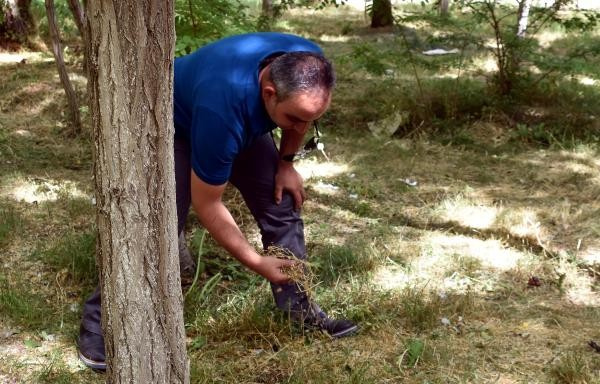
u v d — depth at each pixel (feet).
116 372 7.27
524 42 23.90
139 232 6.79
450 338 11.60
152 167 6.66
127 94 6.38
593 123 22.72
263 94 9.02
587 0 45.85
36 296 12.51
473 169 19.61
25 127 21.42
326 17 44.09
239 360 10.98
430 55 31.60
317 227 15.57
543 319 12.21
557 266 13.96
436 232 15.56
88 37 6.34
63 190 16.89
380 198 17.52
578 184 18.51
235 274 13.34
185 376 7.59
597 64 28.40
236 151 9.25
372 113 23.49
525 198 17.67
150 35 6.31
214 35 17.22
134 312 7.02
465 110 23.27
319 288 12.80
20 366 10.73
